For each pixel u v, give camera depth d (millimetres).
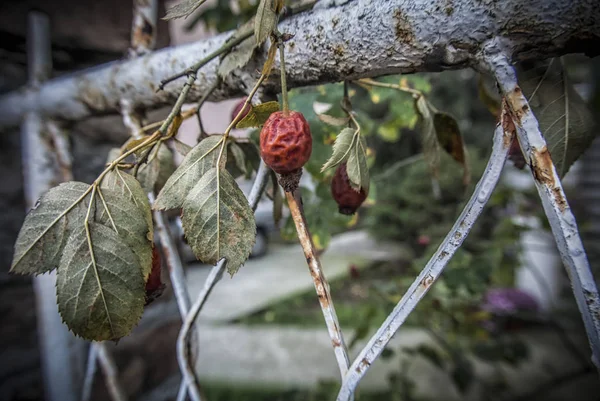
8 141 327
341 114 239
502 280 485
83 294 107
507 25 101
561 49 102
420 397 604
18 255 109
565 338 625
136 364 340
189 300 190
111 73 206
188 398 312
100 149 343
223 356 815
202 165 118
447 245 115
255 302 1174
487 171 111
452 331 543
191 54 170
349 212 170
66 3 314
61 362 285
